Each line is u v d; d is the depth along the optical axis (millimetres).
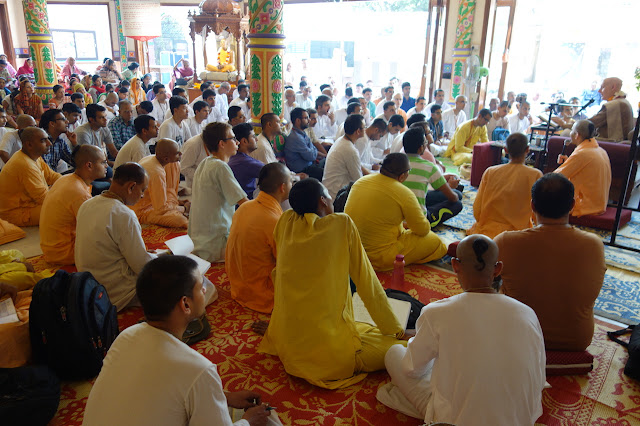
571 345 2383
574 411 2199
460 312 1665
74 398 2250
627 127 5090
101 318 2340
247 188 4258
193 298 1420
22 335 2295
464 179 6504
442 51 9750
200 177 3631
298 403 2232
